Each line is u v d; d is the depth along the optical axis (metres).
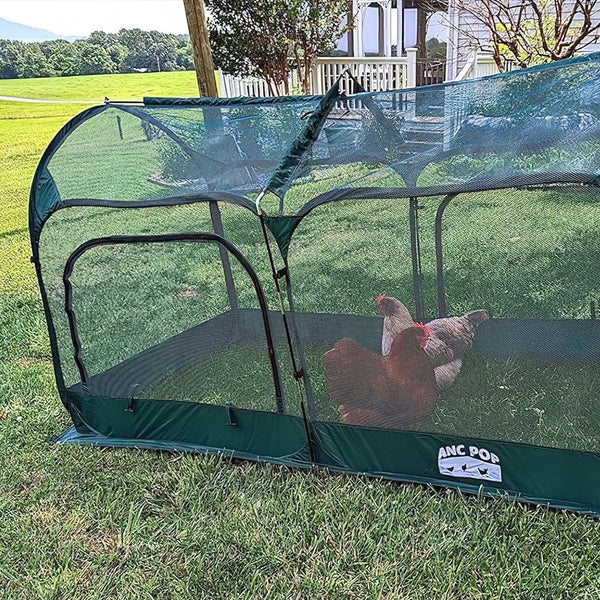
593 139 2.41
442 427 2.70
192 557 2.45
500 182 2.43
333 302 2.84
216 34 10.04
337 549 2.40
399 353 2.77
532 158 2.45
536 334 2.83
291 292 2.70
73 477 3.04
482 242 2.76
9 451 3.29
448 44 10.26
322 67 10.32
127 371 3.32
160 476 2.99
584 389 2.64
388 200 2.68
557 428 2.53
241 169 3.13
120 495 2.86
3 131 19.08
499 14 8.10
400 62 9.31
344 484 2.77
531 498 2.56
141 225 3.14
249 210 2.85
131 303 3.24
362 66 9.91
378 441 2.82
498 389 2.75
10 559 2.53
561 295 2.76
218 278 3.05
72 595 2.32
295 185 2.66
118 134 3.35
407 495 2.66
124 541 2.56
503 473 2.62
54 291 3.37
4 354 4.58
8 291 6.09
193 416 3.22
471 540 2.38
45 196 3.27
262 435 3.08
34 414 3.67
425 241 2.85
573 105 2.61
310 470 2.91
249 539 2.49
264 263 2.97
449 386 2.80
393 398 2.77
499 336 2.90
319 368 2.86
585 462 2.46
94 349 3.38
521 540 2.36
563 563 2.24
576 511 2.47
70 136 3.33
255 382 3.02
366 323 2.98
